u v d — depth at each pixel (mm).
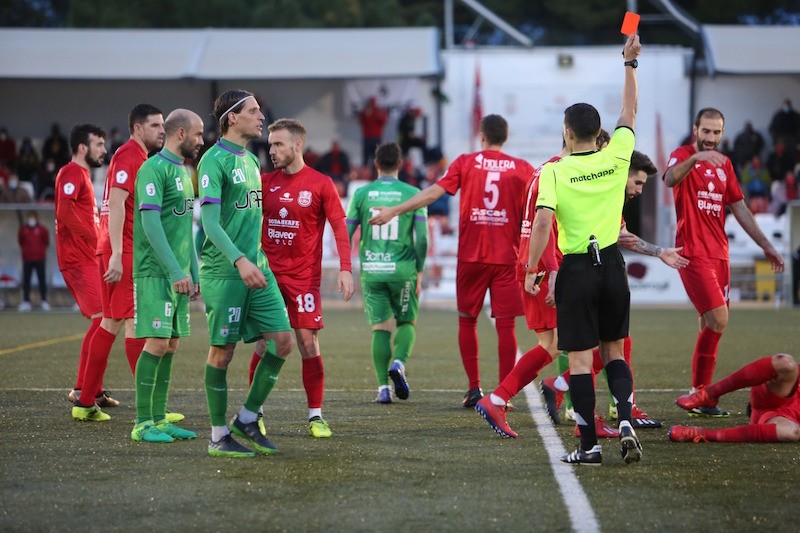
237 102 17328
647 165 19359
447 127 81375
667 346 38094
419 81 81750
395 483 15016
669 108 80438
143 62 78125
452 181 23453
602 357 16828
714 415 21484
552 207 16250
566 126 16750
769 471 15859
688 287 22969
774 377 18547
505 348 23484
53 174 76688
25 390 25688
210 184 16922
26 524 12883
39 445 18188
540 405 23578
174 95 83312
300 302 19219
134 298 18969
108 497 14219
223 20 107562
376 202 25422
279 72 77375
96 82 83250
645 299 64000
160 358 18984
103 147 24266
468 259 23422
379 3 109375
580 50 80125
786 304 63125
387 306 25094
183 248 19281
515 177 23438
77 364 31609
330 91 83188
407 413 22219
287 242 19250
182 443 18422
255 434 17406
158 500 14031
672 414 22031
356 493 14383
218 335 17094
